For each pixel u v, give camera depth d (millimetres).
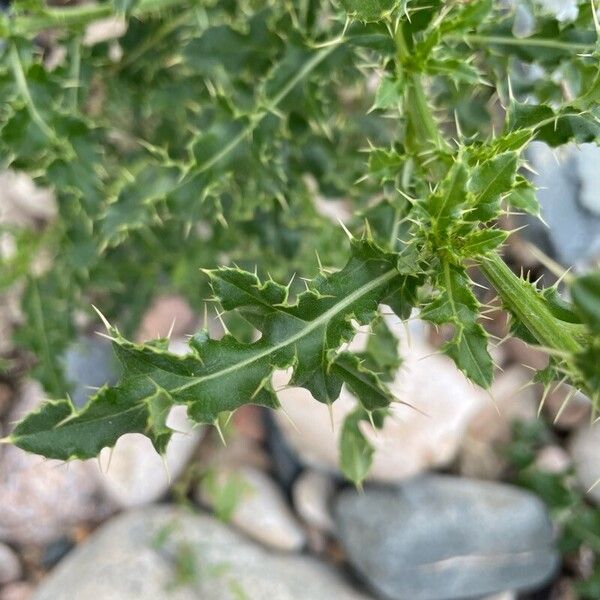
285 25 500
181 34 543
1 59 461
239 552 744
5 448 739
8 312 753
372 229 442
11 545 759
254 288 366
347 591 749
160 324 762
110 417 351
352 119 579
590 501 790
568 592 786
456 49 446
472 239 358
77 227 548
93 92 599
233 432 780
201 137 476
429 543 725
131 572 701
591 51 438
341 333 368
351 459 469
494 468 795
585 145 614
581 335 353
